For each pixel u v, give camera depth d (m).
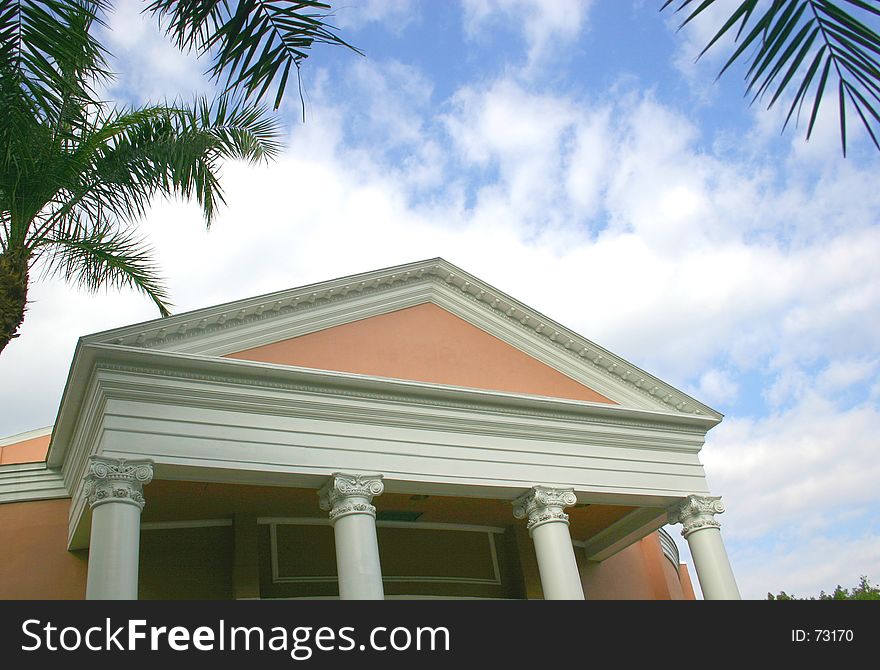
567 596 14.67
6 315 9.00
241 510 16.83
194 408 13.44
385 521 19.03
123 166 10.96
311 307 15.85
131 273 12.29
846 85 4.34
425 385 15.33
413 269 17.30
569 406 16.69
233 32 5.68
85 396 13.59
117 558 11.48
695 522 17.25
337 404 14.62
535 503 15.62
